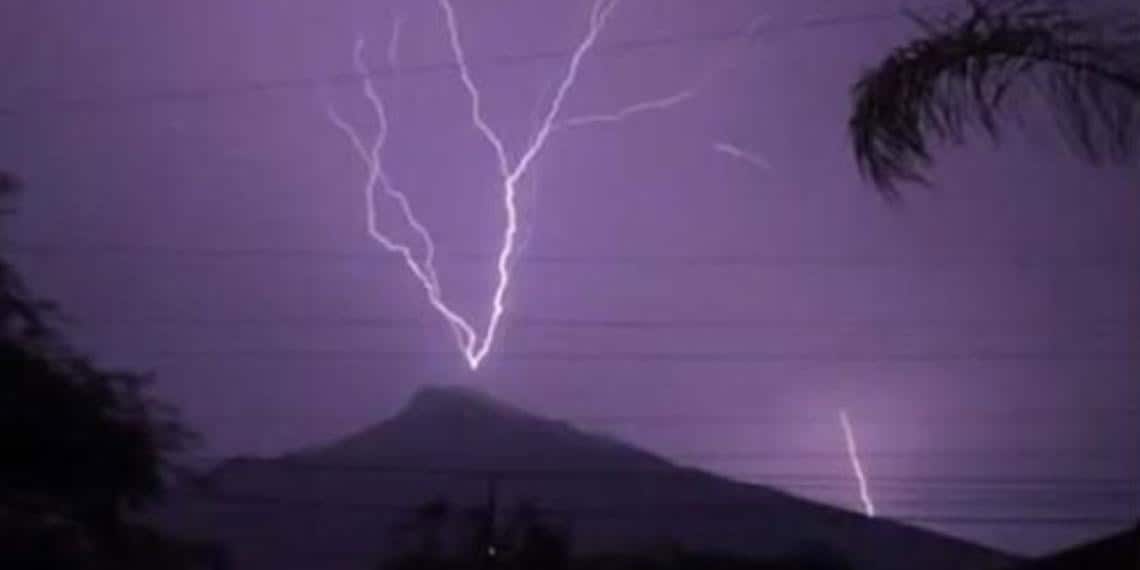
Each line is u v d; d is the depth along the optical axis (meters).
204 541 32.78
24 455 28.36
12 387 28.27
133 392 29.77
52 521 27.52
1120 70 13.94
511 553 37.62
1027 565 24.31
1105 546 22.84
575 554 38.34
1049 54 14.00
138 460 29.56
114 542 29.38
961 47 14.09
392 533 39.69
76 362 29.20
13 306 28.70
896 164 14.14
